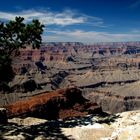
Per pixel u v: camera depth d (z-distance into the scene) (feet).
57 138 54.90
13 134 56.54
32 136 55.67
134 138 49.55
